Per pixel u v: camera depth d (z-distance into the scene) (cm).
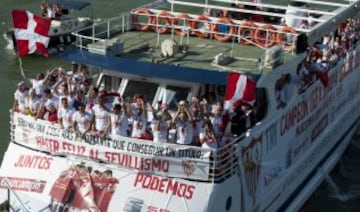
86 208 2034
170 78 2169
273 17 2939
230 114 2131
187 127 2008
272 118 2317
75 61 2272
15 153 2181
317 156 2928
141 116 2042
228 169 2020
